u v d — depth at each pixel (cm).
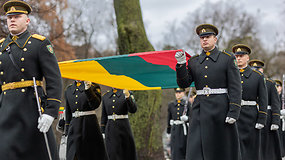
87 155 768
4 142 453
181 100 1280
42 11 1109
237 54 803
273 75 3142
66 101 802
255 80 796
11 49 479
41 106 475
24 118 464
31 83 477
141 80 780
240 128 788
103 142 784
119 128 928
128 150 933
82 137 766
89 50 1883
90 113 777
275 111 926
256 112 794
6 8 488
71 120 787
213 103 600
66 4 1336
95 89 773
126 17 1251
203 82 611
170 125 1335
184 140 1244
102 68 732
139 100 1198
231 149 594
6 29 1027
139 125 1184
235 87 596
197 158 593
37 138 466
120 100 932
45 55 482
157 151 1191
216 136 591
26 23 491
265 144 935
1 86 491
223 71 604
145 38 1255
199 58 625
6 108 468
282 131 1112
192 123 614
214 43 622
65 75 736
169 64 725
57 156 488
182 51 598
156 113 1207
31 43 481
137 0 1273
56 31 1328
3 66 480
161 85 784
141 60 721
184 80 605
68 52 1562
